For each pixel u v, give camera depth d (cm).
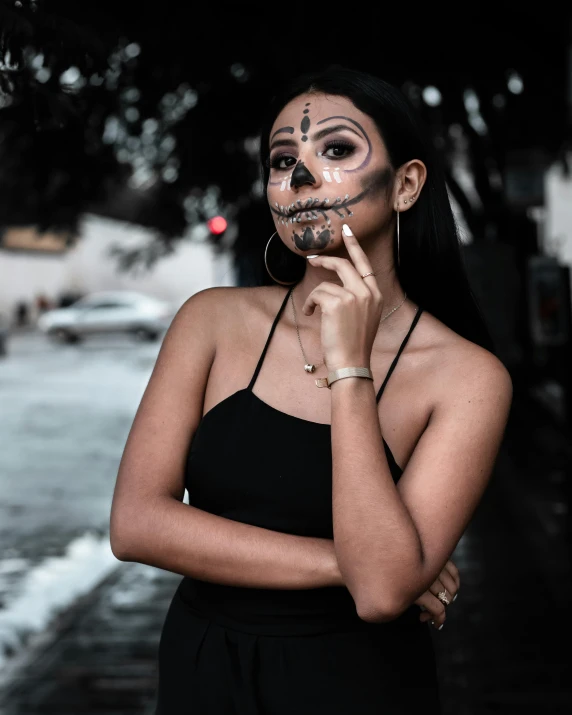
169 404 161
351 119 155
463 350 157
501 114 865
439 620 161
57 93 220
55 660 431
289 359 160
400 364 158
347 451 140
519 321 1161
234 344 163
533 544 591
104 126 614
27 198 660
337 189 153
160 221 940
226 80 697
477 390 152
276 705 146
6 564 600
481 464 149
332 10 631
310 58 647
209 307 168
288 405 156
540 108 844
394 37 678
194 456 157
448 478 146
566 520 603
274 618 148
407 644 154
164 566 150
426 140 165
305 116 156
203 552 147
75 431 1182
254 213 837
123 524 152
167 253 1032
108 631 471
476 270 991
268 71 685
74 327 2750
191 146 772
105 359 2258
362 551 137
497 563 568
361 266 148
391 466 152
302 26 631
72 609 509
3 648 445
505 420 153
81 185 657
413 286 171
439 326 163
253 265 193
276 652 147
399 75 699
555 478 748
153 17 581
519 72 786
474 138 1021
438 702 160
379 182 156
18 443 1090
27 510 758
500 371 155
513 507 707
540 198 947
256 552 145
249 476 151
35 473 912
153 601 521
